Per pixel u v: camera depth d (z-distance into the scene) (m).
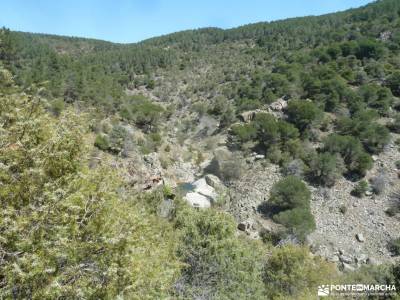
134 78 89.12
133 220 6.35
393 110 49.78
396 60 62.69
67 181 5.77
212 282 10.80
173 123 64.50
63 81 52.56
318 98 51.78
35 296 4.47
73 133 6.27
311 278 16.55
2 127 5.89
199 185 37.22
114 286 5.42
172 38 147.00
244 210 35.12
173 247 10.45
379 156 42.00
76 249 5.17
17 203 5.32
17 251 4.75
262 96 61.72
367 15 98.94
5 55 44.06
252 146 46.91
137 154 30.22
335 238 32.06
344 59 66.44
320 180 38.97
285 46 96.75
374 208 35.59
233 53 107.19
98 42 147.75
